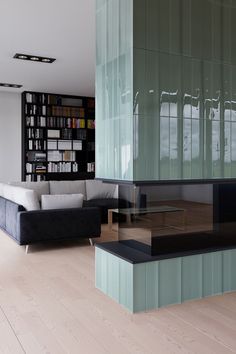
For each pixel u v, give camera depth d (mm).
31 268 4109
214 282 3316
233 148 3469
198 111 3248
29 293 3309
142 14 2938
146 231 3695
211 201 3938
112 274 3191
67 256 4652
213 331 2557
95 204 6906
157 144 3029
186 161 3182
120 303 3070
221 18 3393
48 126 9688
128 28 2957
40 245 5285
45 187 7266
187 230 3865
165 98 3066
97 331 2561
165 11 3061
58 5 4523
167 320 2744
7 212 5551
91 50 6191
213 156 3342
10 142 9672
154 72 3006
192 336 2482
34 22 5027
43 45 5953
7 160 9641
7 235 5984
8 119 9656
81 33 5430
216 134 3357
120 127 3098
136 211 4758
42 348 2330
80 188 7551
